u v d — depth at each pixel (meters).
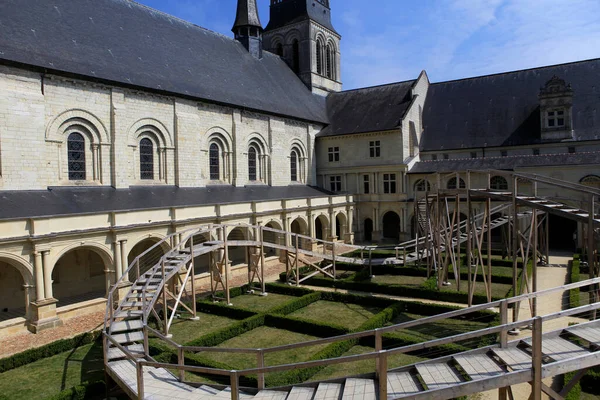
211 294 26.66
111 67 29.48
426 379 10.34
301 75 54.66
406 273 32.22
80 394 14.76
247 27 48.41
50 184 26.28
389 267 32.97
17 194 23.94
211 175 37.47
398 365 16.39
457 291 25.09
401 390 10.24
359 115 50.78
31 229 21.08
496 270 31.75
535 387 9.55
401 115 47.06
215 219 30.83
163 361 16.92
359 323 21.73
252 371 10.74
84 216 23.31
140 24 36.00
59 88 26.59
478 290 26.67
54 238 21.84
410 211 46.53
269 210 35.81
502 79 50.38
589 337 10.53
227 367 16.02
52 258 21.84
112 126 29.30
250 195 37.66
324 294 26.30
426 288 26.27
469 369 10.32
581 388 14.10
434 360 11.20
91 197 26.98
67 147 27.42
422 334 19.67
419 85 50.69
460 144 47.97
